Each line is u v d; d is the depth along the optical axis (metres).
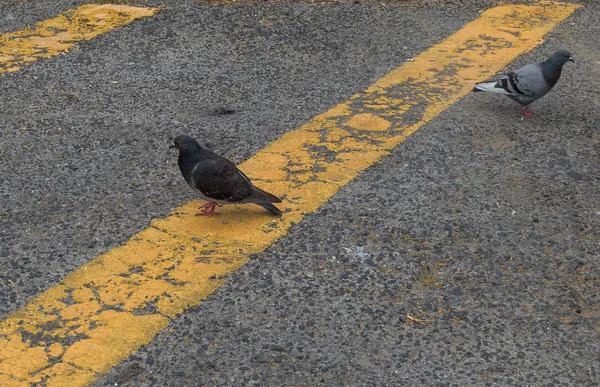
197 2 8.64
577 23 8.27
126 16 8.27
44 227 4.86
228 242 4.74
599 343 3.98
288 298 4.27
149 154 5.74
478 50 7.56
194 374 3.74
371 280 4.43
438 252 4.67
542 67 6.11
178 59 7.34
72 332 3.99
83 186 5.33
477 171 5.54
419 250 4.69
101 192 5.26
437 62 7.29
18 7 8.55
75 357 3.82
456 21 8.30
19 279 4.39
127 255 4.61
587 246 4.75
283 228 4.88
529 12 8.55
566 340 4.00
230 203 4.83
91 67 7.17
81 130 6.07
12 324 4.04
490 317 4.16
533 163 5.66
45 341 3.93
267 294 4.30
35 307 4.17
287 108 6.44
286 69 7.15
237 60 7.32
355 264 4.56
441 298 4.30
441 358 3.87
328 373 3.76
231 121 6.22
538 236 4.83
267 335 4.00
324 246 4.71
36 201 5.14
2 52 7.45
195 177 4.71
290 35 7.88
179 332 4.01
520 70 6.19
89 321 4.07
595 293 4.35
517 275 4.49
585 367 3.82
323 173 5.48
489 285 4.41
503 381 3.73
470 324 4.11
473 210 5.08
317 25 8.11
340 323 4.10
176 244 4.71
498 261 4.61
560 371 3.79
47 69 7.12
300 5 8.61
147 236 4.79
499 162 5.66
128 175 5.47
